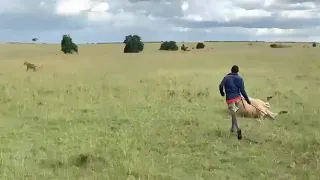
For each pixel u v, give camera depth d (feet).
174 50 256.11
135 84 64.34
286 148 29.12
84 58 155.12
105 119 38.52
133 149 28.58
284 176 23.65
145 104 46.75
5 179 22.38
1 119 38.45
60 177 23.20
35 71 90.84
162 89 57.52
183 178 23.26
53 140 31.04
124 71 94.48
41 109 42.75
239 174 24.07
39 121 37.76
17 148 28.73
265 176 23.59
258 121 38.27
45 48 287.69
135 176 23.38
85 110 43.32
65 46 222.89
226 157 27.14
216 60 139.03
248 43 372.38
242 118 39.60
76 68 101.65
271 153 27.99
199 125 36.40
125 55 178.60
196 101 48.93
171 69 101.96
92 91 54.60
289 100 49.70
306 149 28.50
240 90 33.06
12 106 44.37
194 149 29.07
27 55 203.92
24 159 26.30
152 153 27.86
